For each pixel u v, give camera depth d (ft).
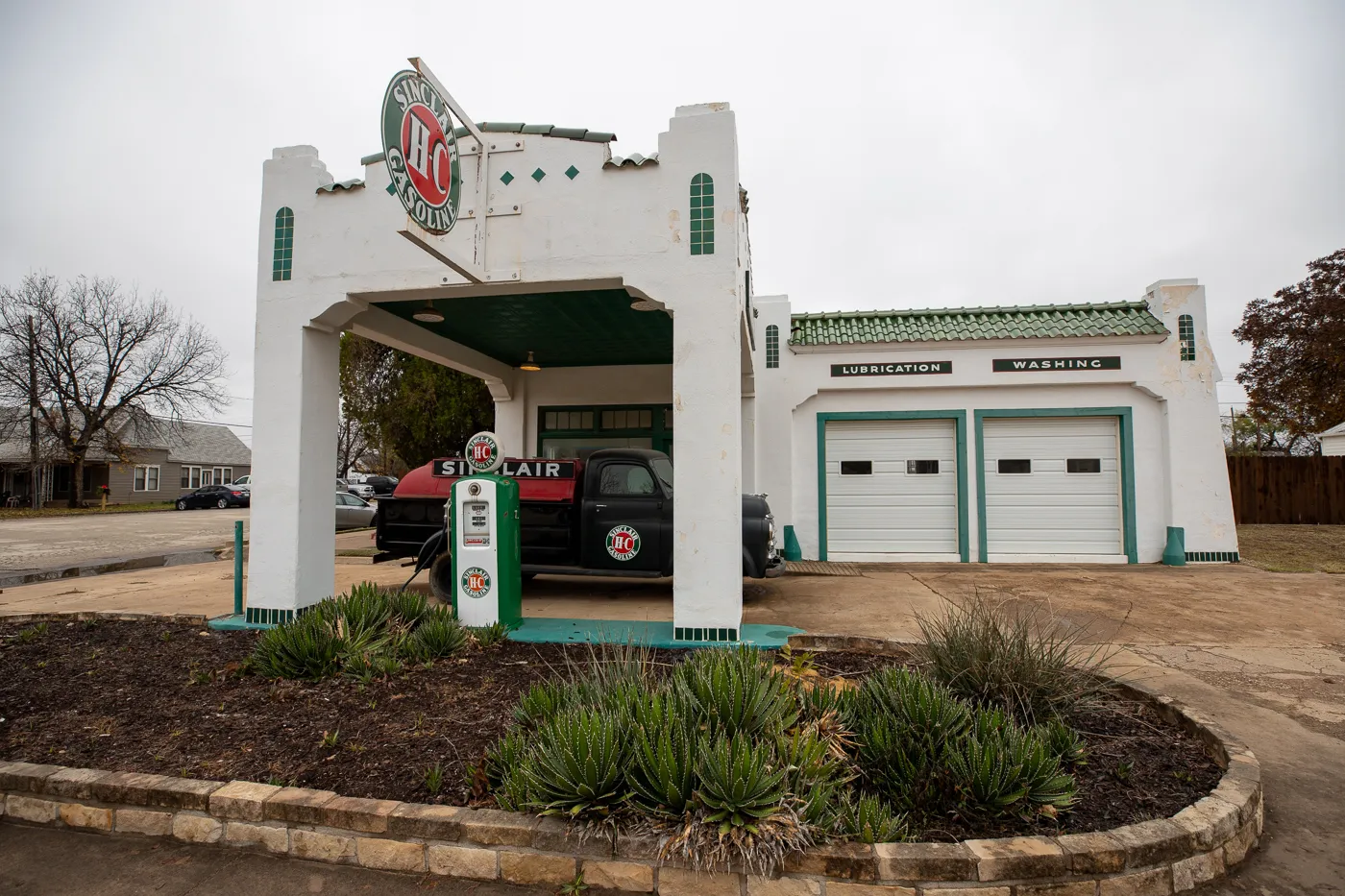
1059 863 8.82
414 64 17.08
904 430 39.93
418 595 20.76
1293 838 10.55
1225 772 11.28
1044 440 39.01
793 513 39.93
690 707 11.15
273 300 22.56
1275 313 72.59
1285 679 17.72
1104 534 38.47
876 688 12.51
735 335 19.98
